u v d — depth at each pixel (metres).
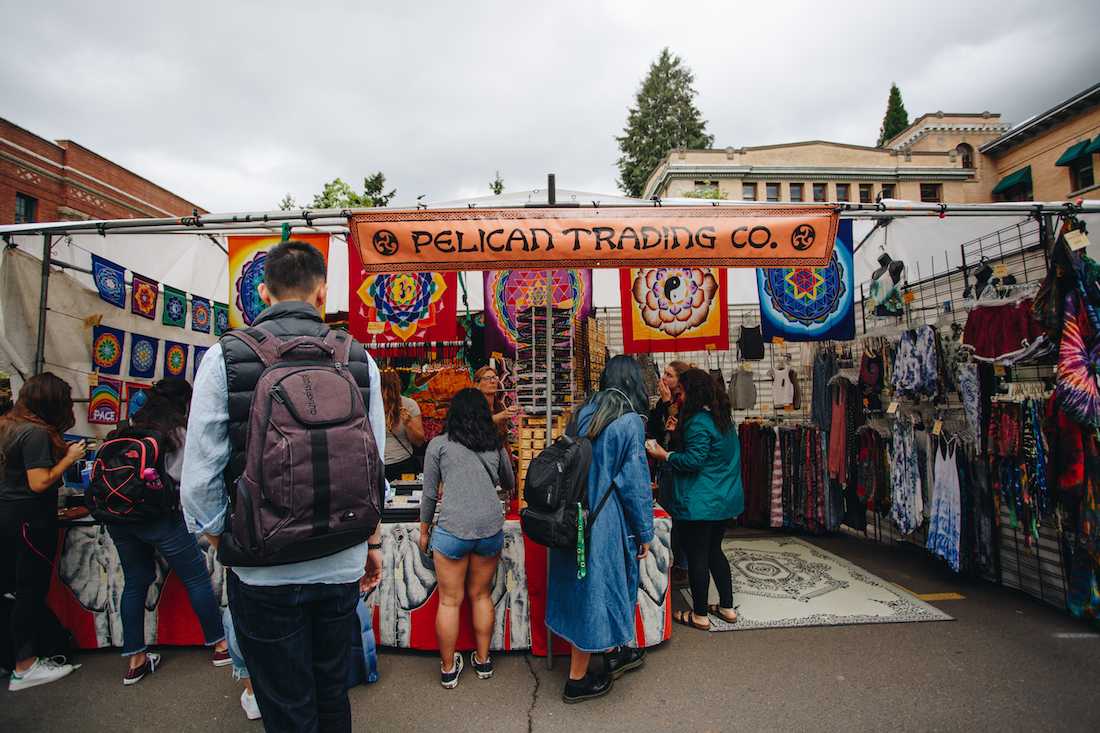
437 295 4.57
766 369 6.52
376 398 1.89
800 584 4.37
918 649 3.29
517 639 3.31
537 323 3.77
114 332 4.49
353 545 1.68
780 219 3.42
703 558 3.60
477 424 2.95
